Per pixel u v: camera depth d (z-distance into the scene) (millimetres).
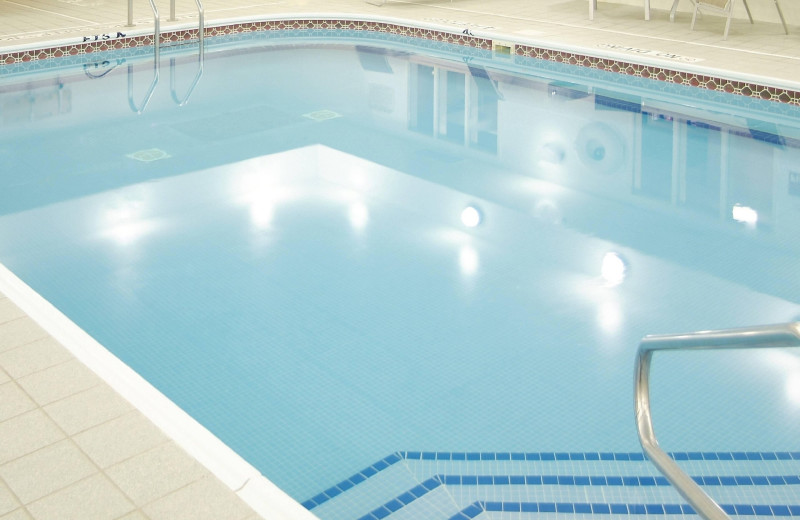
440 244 3809
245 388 2738
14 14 8023
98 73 6609
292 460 2391
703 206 4125
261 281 3473
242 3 8625
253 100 6023
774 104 5387
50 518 1851
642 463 2342
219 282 3461
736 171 4531
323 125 5484
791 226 3883
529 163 4766
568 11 7793
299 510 1870
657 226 3934
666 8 7664
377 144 5137
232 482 1959
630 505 2168
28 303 2779
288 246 3795
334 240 3857
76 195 4305
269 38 7773
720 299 3260
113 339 3031
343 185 4508
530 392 2703
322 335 3061
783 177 4434
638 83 6055
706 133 5094
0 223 3961
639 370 1700
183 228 3969
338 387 2744
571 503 2180
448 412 2609
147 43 7320
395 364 2875
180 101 5965
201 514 1856
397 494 2244
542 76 6406
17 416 2199
